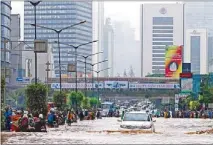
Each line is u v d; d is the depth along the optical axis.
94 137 56.03
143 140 51.34
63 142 48.34
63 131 72.44
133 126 66.12
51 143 47.06
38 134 62.41
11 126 67.50
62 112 114.81
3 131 66.69
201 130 79.56
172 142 49.12
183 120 151.38
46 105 87.62
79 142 48.19
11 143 46.97
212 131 73.88
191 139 54.12
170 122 128.38
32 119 69.12
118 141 49.53
